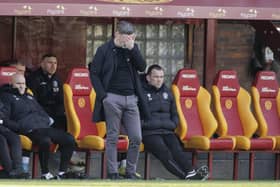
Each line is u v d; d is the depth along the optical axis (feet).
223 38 154.10
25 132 118.32
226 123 130.00
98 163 128.88
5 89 119.55
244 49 154.81
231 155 132.36
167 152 120.57
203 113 129.29
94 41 151.94
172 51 155.02
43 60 127.95
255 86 133.59
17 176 115.14
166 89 123.65
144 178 123.85
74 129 124.16
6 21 147.33
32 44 149.28
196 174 120.67
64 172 118.52
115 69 112.16
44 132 118.01
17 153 115.55
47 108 127.54
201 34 154.71
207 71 140.26
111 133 113.09
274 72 140.67
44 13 122.01
